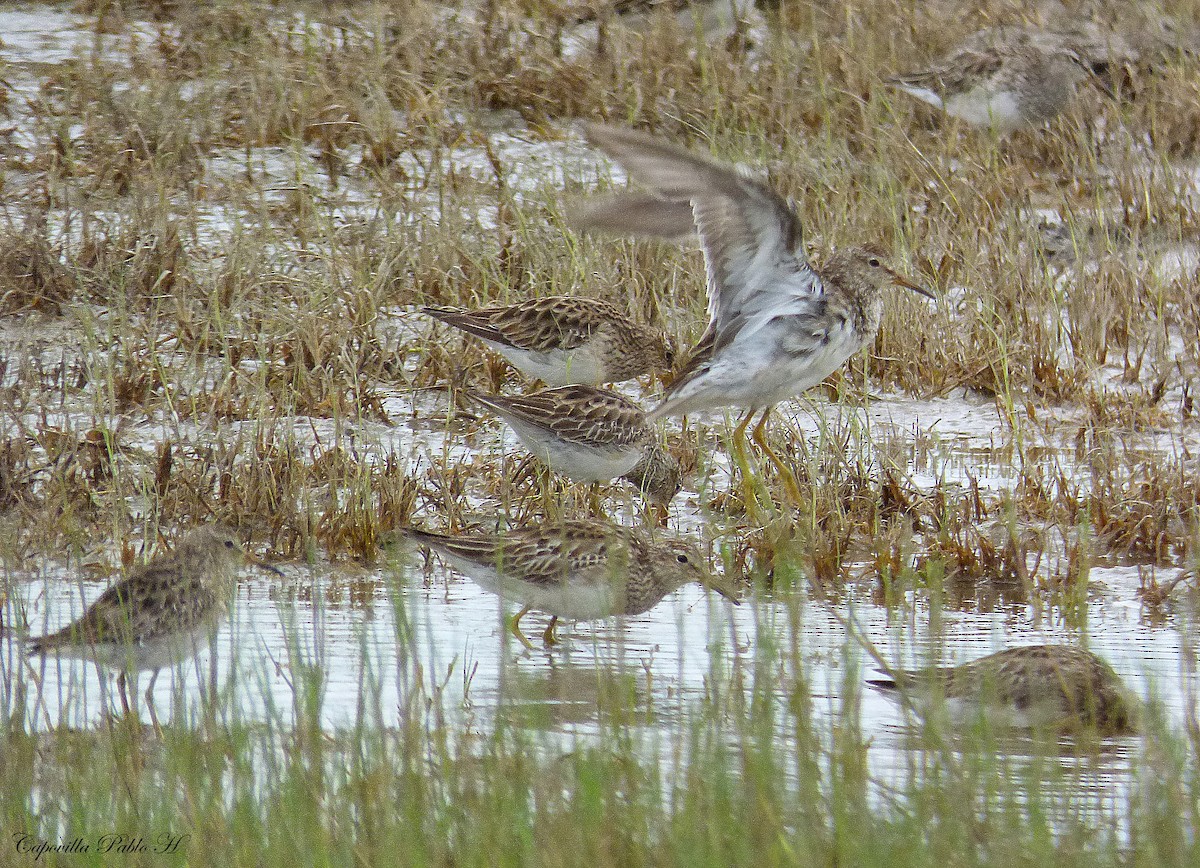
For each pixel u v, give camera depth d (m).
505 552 10.85
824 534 12.48
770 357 12.23
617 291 17.22
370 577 12.20
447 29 23.66
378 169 19.97
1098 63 22.89
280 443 13.79
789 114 21.66
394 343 16.41
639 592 11.23
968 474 13.74
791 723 9.12
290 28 23.67
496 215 19.05
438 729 8.12
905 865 7.04
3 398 14.32
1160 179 20.56
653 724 8.55
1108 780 8.53
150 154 18.86
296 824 7.34
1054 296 17.19
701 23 24.67
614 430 13.18
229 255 16.91
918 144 21.56
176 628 9.36
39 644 9.30
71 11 26.06
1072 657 9.50
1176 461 14.07
